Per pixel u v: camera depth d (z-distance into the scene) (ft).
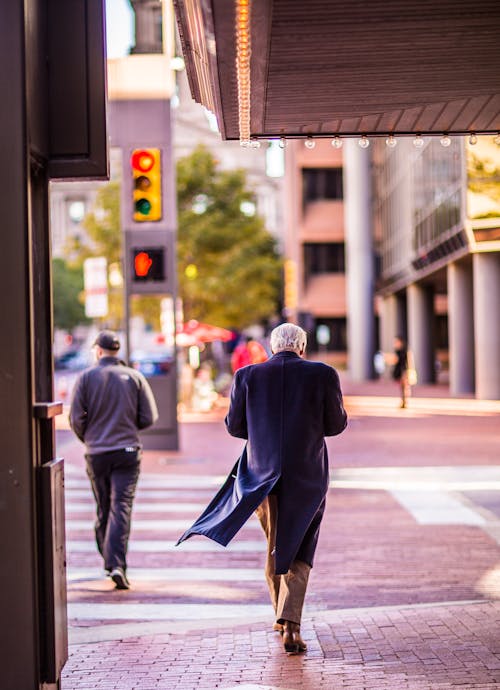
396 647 25.16
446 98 28.14
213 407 142.82
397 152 196.34
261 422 25.22
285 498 24.52
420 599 32.30
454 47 23.70
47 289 19.97
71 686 22.89
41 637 18.74
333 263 276.41
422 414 116.37
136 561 39.99
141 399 35.37
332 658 24.30
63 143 20.06
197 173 191.21
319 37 22.77
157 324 185.98
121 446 34.86
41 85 19.48
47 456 19.29
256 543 43.68
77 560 40.37
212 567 38.83
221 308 197.47
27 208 18.01
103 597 33.86
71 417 35.06
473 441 84.28
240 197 194.80
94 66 20.01
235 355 111.14
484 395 137.39
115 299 182.60
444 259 148.66
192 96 29.37
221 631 28.07
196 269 192.75
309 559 25.17
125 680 23.25
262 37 22.53
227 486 25.81
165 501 55.62
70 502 56.29
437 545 41.50
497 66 25.31
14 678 18.21
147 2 78.84
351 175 231.50
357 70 25.36
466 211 120.78
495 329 134.10
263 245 202.59
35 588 18.25
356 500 53.88
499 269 130.31
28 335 18.01
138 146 78.79
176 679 23.12
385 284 220.84
